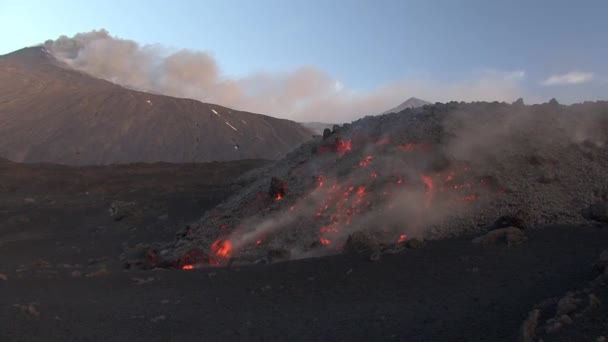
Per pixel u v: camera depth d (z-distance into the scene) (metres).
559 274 8.56
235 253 14.78
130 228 26.77
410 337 7.04
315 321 8.10
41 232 27.88
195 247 16.52
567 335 5.81
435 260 10.38
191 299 9.61
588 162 14.67
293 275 10.52
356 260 11.03
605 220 11.62
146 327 8.20
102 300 9.76
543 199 13.06
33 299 9.84
